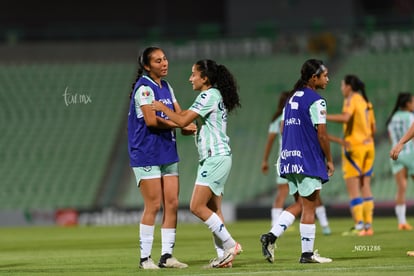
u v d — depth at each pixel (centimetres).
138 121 3325
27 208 9694
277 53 11512
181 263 3362
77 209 8800
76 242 5722
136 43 11875
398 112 5881
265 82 11131
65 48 11844
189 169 9962
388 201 8469
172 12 12388
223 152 3341
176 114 3272
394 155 3666
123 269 3388
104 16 12325
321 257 3559
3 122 10838
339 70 11069
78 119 10875
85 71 11631
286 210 3506
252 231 6369
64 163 10244
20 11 12231
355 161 5266
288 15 11556
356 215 5312
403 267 3177
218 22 12375
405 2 12075
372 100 10519
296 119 3394
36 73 11575
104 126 10756
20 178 10044
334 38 11375
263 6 11594
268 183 9750
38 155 10356
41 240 6109
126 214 8731
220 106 3350
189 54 11600
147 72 3384
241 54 11550
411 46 11188
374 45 11300
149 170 3319
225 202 8962
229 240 3309
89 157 10306
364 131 5266
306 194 3388
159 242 5272
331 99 10556
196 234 6303
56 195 9850
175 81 11281
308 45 11425
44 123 10825
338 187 9406
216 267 3297
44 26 12256
